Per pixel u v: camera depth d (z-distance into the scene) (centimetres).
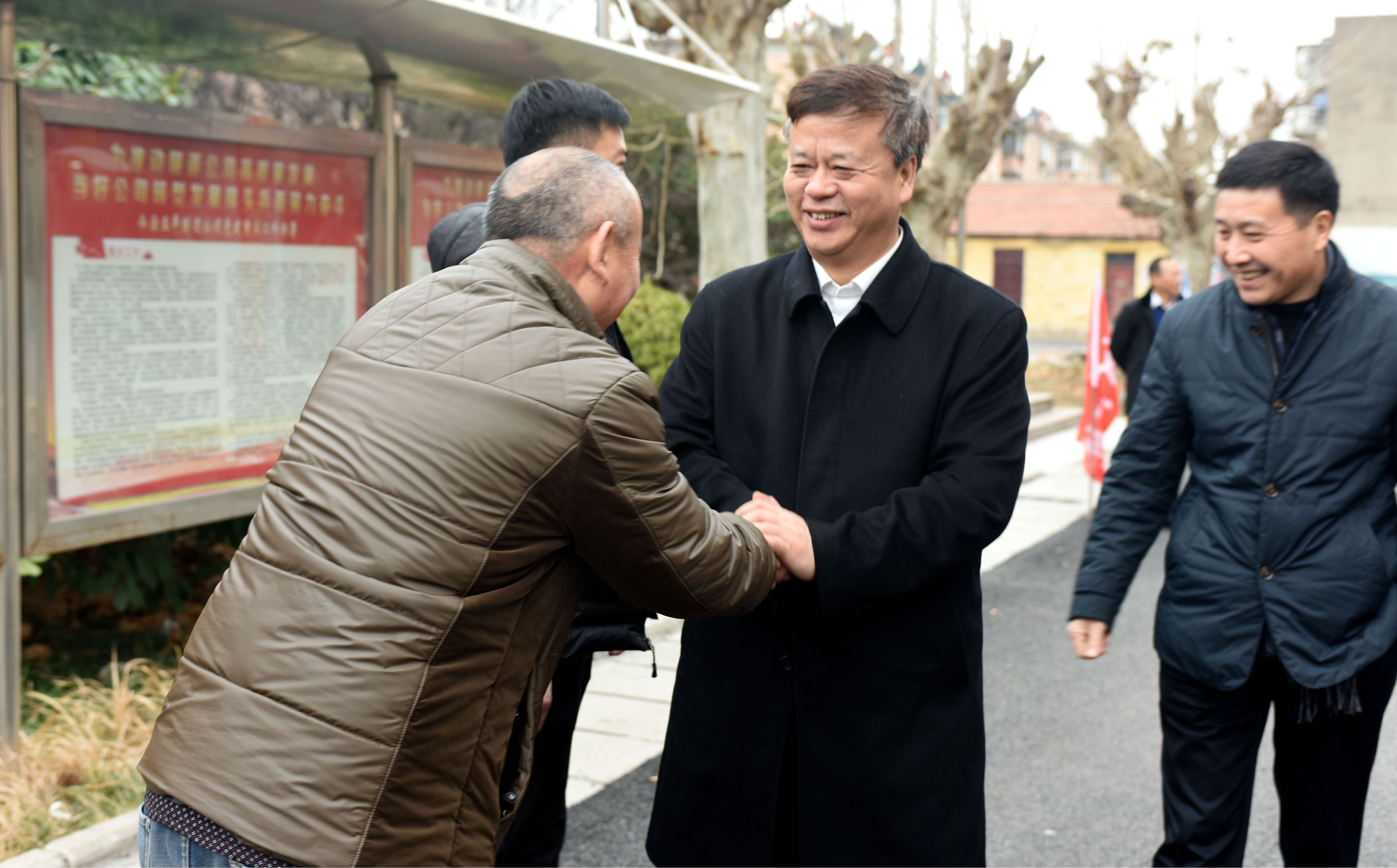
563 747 288
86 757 359
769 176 1303
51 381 383
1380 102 1352
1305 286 242
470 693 165
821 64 1107
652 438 173
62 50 551
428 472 162
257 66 482
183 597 543
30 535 374
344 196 485
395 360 171
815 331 212
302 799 154
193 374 432
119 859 319
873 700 205
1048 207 3884
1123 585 268
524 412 164
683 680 221
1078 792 383
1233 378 249
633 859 330
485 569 162
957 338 206
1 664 355
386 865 158
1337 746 246
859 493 205
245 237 447
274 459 465
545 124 266
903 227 214
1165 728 265
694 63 758
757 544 189
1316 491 241
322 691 156
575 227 183
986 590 674
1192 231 2423
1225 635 247
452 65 482
